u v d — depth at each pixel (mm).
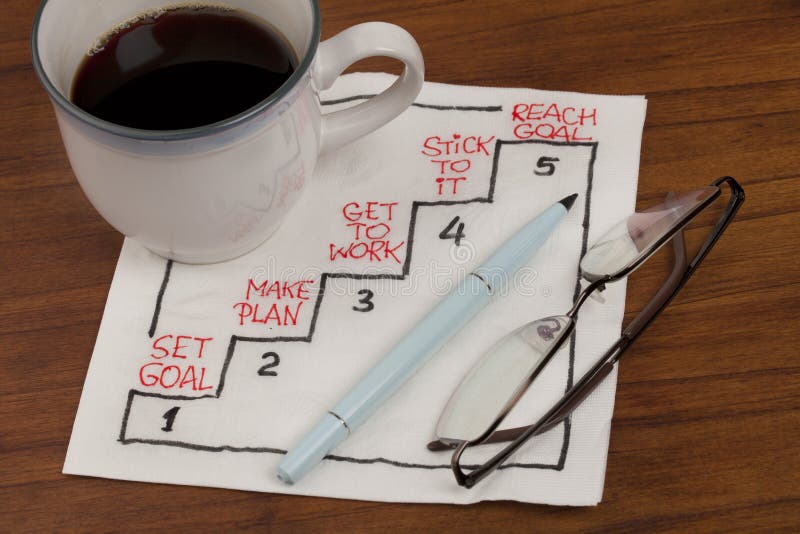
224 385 490
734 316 501
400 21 615
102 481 464
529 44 602
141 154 416
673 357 490
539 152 562
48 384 493
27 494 460
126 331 505
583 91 583
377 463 464
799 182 542
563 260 524
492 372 467
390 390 472
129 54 490
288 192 480
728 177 517
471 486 441
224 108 462
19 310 515
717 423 471
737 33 597
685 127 566
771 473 456
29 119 578
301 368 494
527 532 446
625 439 469
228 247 506
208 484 459
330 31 612
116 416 479
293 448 457
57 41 456
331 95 588
